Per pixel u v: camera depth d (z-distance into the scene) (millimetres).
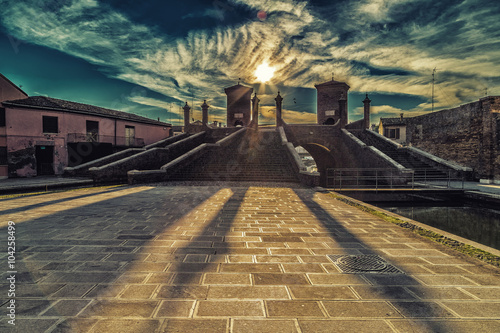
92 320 1913
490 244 7035
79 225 4895
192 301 2199
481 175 16297
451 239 4117
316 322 1923
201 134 26594
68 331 1773
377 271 2873
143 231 4488
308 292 2385
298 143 26203
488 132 15961
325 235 4312
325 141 25969
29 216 5695
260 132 26391
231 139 23297
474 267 3012
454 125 19094
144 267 2928
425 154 19938
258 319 1948
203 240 3984
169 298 2244
